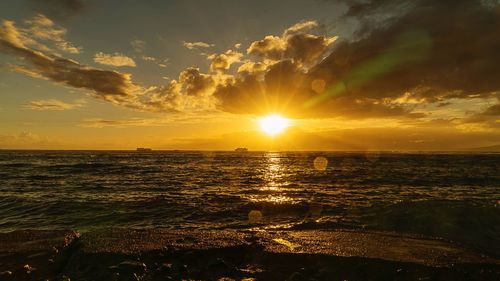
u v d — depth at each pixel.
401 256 6.84
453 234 9.68
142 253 6.92
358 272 6.17
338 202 16.75
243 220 12.69
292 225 11.30
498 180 31.66
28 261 6.62
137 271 6.09
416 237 8.77
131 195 20.33
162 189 24.03
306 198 18.55
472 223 10.54
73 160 79.88
